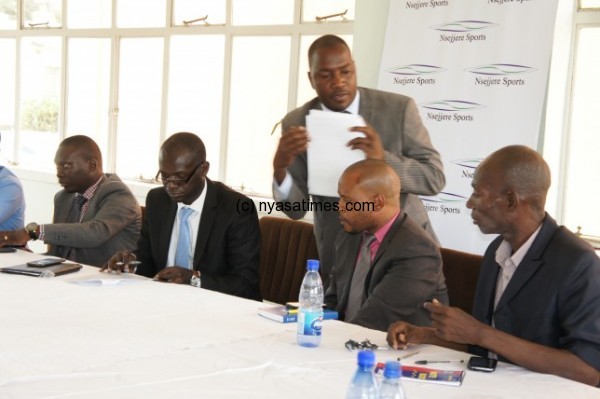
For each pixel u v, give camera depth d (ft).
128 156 19.36
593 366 5.70
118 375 5.21
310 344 6.23
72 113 20.65
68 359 5.56
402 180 10.62
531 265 6.20
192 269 9.82
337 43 10.33
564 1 12.09
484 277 6.79
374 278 8.02
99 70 19.92
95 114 20.11
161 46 18.44
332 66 10.27
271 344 6.24
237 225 9.83
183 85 17.92
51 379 5.08
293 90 15.71
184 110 17.94
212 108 17.40
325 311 7.50
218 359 5.71
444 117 12.41
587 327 5.76
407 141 10.89
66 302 7.59
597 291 5.83
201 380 5.17
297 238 12.44
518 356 5.73
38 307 7.32
